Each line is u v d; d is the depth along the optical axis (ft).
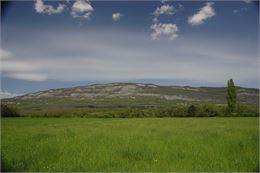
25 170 31.53
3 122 109.40
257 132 59.00
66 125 95.20
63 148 41.98
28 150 40.60
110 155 36.78
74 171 31.35
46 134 59.16
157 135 57.57
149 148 40.68
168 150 40.09
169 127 80.74
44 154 37.76
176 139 50.47
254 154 37.19
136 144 44.34
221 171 31.63
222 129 69.05
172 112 191.52
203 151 39.70
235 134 55.72
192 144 44.98
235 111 171.63
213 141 47.29
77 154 37.55
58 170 31.45
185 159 35.32
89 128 79.46
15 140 50.42
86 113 185.98
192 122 106.83
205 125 87.66
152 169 31.55
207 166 32.86
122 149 38.96
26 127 85.10
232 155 37.19
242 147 41.68
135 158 35.86
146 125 91.66
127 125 92.79
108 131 68.39
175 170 31.50
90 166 32.48
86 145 44.01
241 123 97.66
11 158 34.65
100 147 42.06
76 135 58.29
